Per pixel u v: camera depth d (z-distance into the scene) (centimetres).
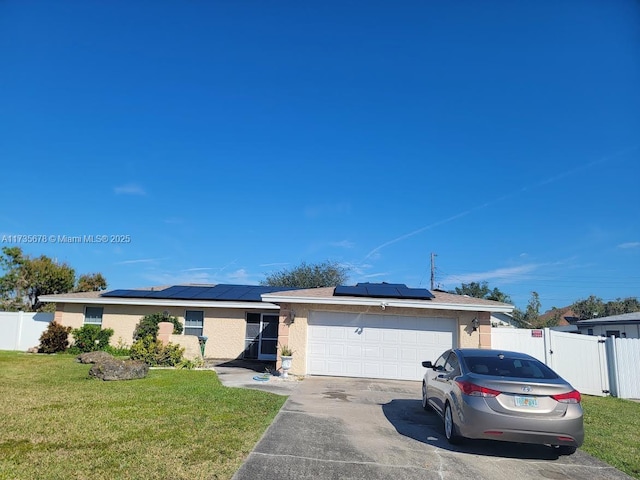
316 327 1481
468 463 634
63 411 813
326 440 697
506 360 778
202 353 1764
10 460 548
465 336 1440
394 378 1444
